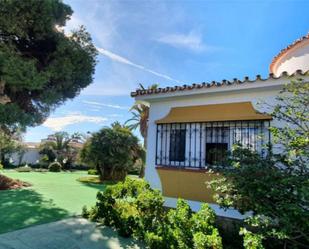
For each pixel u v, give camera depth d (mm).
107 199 7340
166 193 7672
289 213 3961
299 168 4707
